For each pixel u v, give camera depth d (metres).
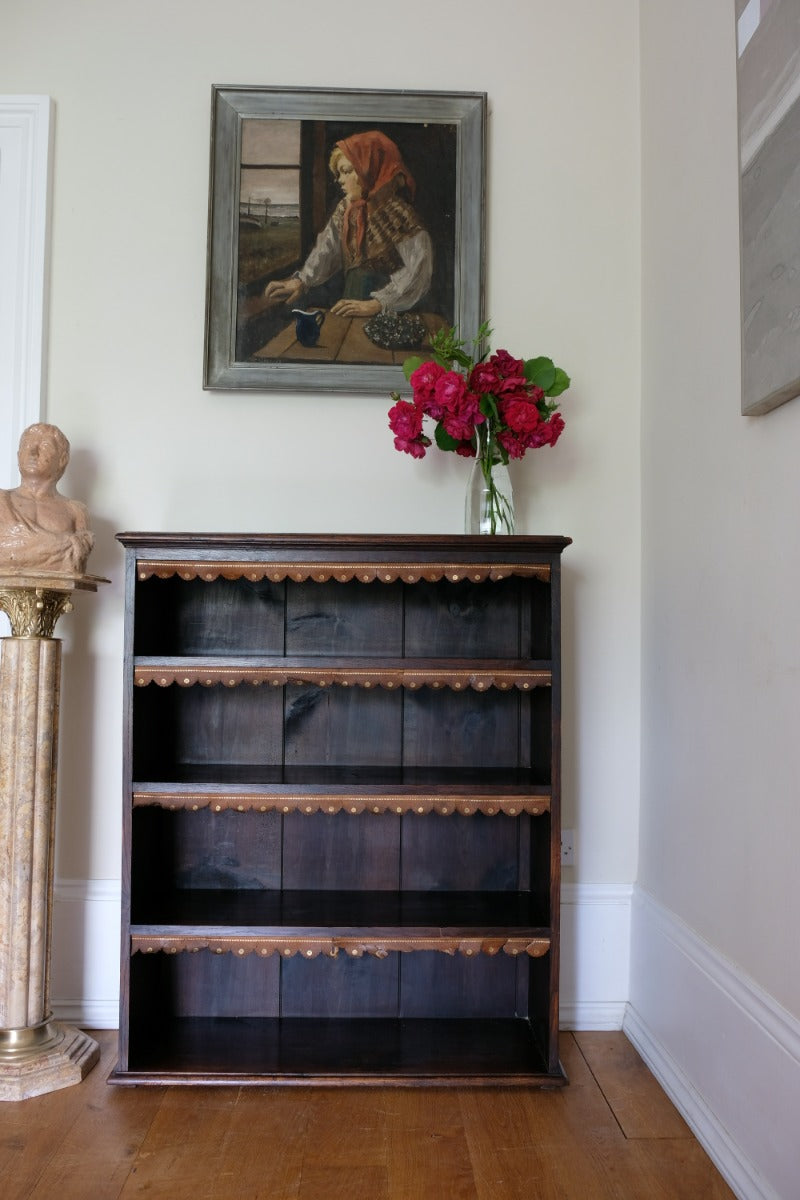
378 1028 2.35
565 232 2.61
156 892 2.38
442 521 2.57
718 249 2.00
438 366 2.26
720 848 1.92
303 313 2.56
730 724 1.88
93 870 2.51
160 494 2.55
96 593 2.54
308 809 2.12
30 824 2.15
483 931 2.11
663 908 2.30
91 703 2.53
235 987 2.42
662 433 2.38
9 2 2.59
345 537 2.09
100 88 2.59
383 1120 1.98
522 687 2.12
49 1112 2.00
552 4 2.62
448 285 2.57
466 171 2.58
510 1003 2.44
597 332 2.60
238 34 2.60
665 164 2.39
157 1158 1.82
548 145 2.62
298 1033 2.32
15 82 2.57
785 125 1.59
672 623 2.28
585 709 2.57
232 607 2.46
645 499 2.54
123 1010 2.10
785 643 1.63
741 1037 1.74
